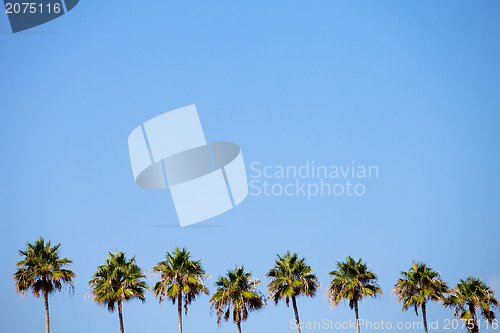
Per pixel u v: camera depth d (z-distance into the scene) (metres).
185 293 51.62
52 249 50.56
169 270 52.25
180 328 51.47
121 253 52.66
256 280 54.59
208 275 52.72
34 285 49.38
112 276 50.94
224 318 53.53
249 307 54.31
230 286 54.00
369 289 55.38
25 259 49.88
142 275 52.19
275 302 55.09
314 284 55.56
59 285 49.84
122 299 50.09
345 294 55.56
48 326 48.53
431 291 55.38
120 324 50.31
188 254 53.19
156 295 51.75
